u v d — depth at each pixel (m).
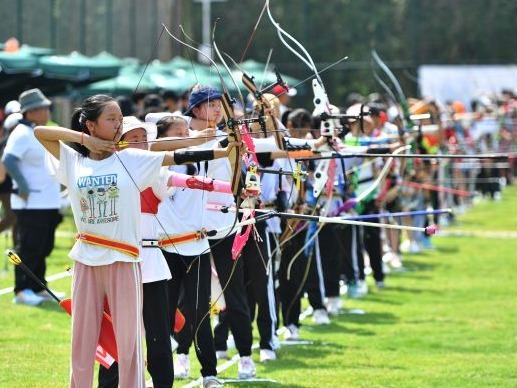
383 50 85.06
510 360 21.03
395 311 27.20
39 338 21.83
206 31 75.19
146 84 51.03
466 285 31.88
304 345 22.44
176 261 17.39
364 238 30.91
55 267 31.83
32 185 25.58
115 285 14.31
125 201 14.22
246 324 18.78
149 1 71.19
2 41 52.81
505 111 56.91
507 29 83.69
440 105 44.22
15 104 28.89
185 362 18.86
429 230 15.67
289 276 21.95
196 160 14.62
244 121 15.46
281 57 85.19
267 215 15.83
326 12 85.19
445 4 84.31
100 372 15.59
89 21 62.47
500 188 66.81
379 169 28.81
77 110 14.88
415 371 19.86
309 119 23.02
